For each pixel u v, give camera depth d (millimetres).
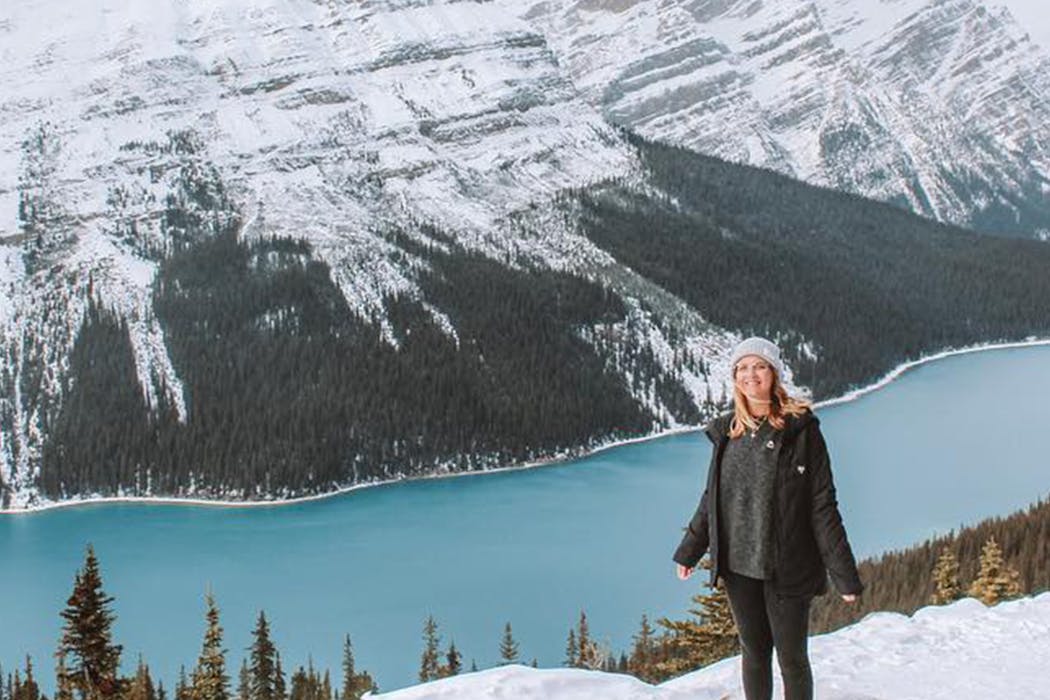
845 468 180500
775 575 9844
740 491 9984
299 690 83688
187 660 110438
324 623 118750
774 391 9961
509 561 140000
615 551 143250
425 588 130250
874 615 19125
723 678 15148
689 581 129500
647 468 193125
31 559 151125
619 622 115812
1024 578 71312
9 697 82000
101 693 46562
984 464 182250
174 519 169875
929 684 15117
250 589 132750
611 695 13391
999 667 15945
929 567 81438
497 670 13938
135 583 136750
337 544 152125
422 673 90750
